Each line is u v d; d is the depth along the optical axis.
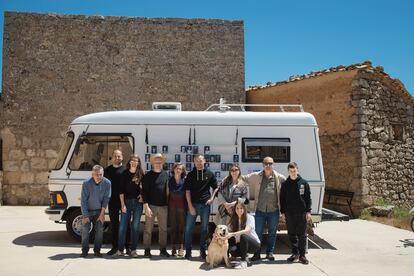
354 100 13.41
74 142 8.73
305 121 8.92
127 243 7.90
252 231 7.24
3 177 15.37
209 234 8.56
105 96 16.12
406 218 12.09
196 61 16.64
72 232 8.69
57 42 15.97
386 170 13.69
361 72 13.37
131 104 16.23
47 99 15.77
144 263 7.08
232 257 7.32
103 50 16.22
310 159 8.82
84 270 6.58
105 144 8.77
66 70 15.95
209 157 8.73
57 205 8.66
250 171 8.72
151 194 7.55
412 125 14.64
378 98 13.73
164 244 7.64
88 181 7.45
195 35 16.70
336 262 7.46
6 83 15.59
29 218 12.40
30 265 6.86
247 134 8.83
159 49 16.50
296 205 7.22
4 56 15.63
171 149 8.73
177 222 7.60
